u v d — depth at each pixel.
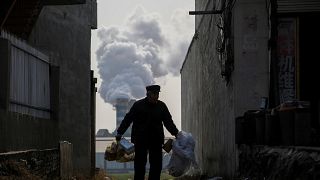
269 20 12.55
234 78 12.73
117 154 9.02
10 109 10.34
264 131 9.05
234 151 12.74
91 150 23.48
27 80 11.76
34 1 14.88
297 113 7.12
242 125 11.09
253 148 9.49
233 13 12.98
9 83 9.87
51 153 12.62
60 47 19.62
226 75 13.91
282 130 7.42
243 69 12.59
